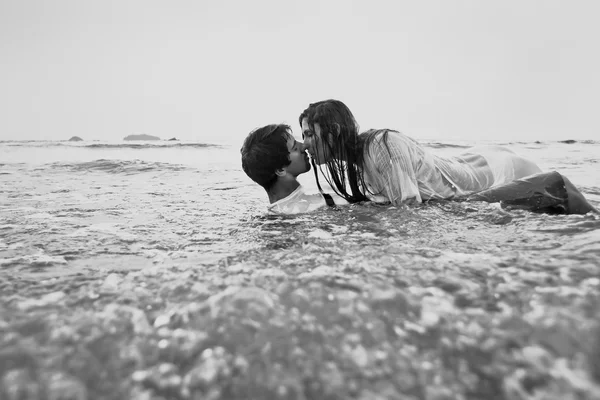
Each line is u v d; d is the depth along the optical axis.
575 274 1.20
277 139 3.07
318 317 1.02
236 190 4.56
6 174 6.48
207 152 14.84
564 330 0.86
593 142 22.11
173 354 0.88
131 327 1.01
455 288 1.17
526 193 2.58
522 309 0.99
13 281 1.43
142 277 1.45
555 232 1.86
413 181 2.90
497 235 1.91
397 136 2.95
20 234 2.33
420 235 2.01
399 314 1.02
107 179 5.84
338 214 2.71
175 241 2.14
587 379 0.72
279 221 2.65
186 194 4.23
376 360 0.83
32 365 0.85
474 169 3.20
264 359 0.85
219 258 1.74
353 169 3.01
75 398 0.75
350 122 2.97
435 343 0.88
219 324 1.00
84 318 1.07
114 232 2.38
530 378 0.74
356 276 1.30
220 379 0.80
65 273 1.55
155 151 15.44
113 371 0.83
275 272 1.39
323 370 0.81
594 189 3.77
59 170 7.19
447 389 0.73
